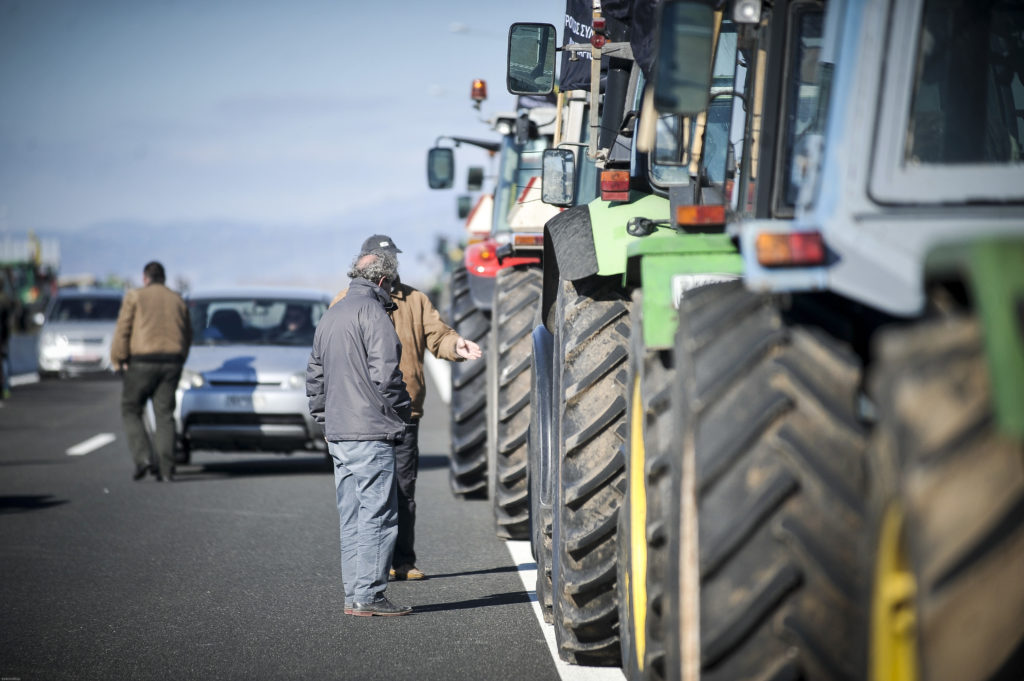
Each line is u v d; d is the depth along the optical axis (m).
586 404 21.55
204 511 41.59
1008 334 9.30
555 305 25.75
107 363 116.94
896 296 13.11
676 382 15.08
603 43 26.45
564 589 21.61
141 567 32.34
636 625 18.78
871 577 11.80
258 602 28.28
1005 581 9.61
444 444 62.50
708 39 15.59
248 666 22.92
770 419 13.30
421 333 31.17
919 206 13.35
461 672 22.31
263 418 51.84
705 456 13.38
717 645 13.07
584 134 32.31
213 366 52.59
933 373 10.27
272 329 56.28
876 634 11.73
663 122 21.39
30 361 132.62
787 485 13.07
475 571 31.53
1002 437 9.77
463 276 43.81
